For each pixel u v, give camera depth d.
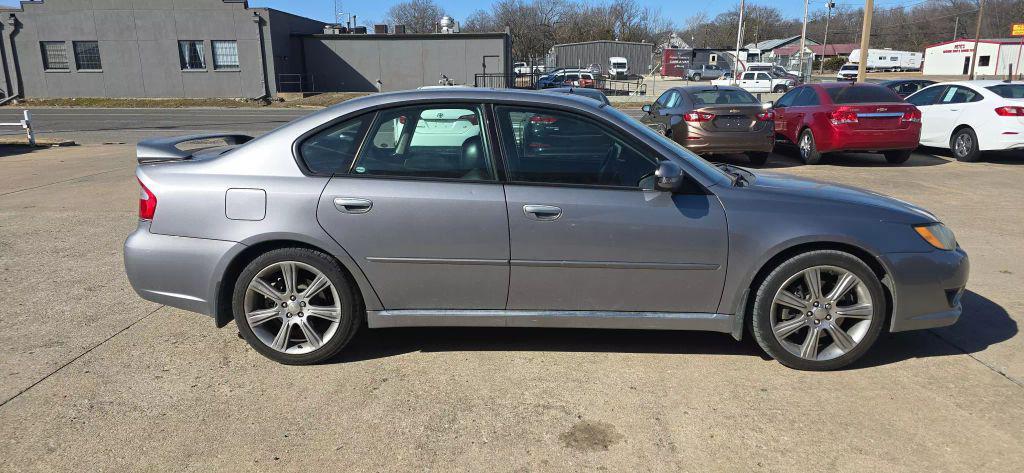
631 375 3.56
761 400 3.28
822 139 11.10
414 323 3.62
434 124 3.53
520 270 3.49
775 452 2.84
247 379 3.50
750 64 47.59
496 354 3.83
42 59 34.00
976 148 11.38
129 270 3.63
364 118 3.55
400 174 3.51
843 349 3.53
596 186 3.48
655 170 3.52
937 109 12.23
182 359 3.73
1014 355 3.76
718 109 10.73
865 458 2.79
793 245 3.41
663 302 3.54
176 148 3.84
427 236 3.46
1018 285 4.99
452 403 3.26
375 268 3.51
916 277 3.46
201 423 3.07
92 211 7.59
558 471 2.72
